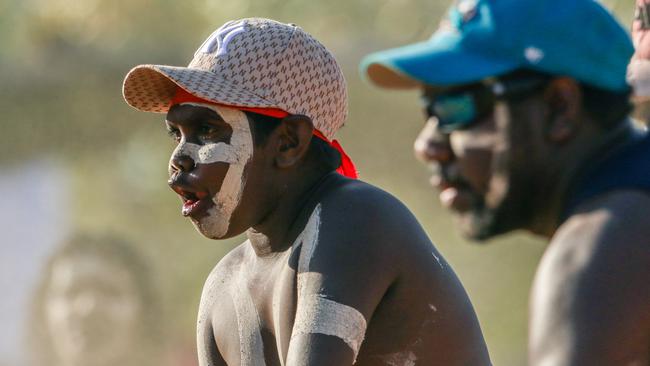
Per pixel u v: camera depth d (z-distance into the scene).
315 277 8.87
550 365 8.35
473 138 11.19
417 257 9.16
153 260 34.12
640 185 9.47
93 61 32.94
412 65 11.50
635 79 10.59
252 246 9.71
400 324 9.13
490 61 11.09
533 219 10.92
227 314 9.70
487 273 36.22
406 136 33.81
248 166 9.16
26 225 33.38
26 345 30.88
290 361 8.70
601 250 8.72
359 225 9.01
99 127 33.47
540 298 8.70
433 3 31.92
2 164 32.94
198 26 33.31
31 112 32.97
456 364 9.33
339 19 31.95
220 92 8.95
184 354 33.62
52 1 33.66
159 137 34.22
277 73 9.14
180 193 9.30
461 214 11.46
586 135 10.48
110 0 33.31
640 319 8.49
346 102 9.73
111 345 30.56
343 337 8.68
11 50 33.88
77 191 33.59
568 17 10.79
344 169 9.91
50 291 30.84
